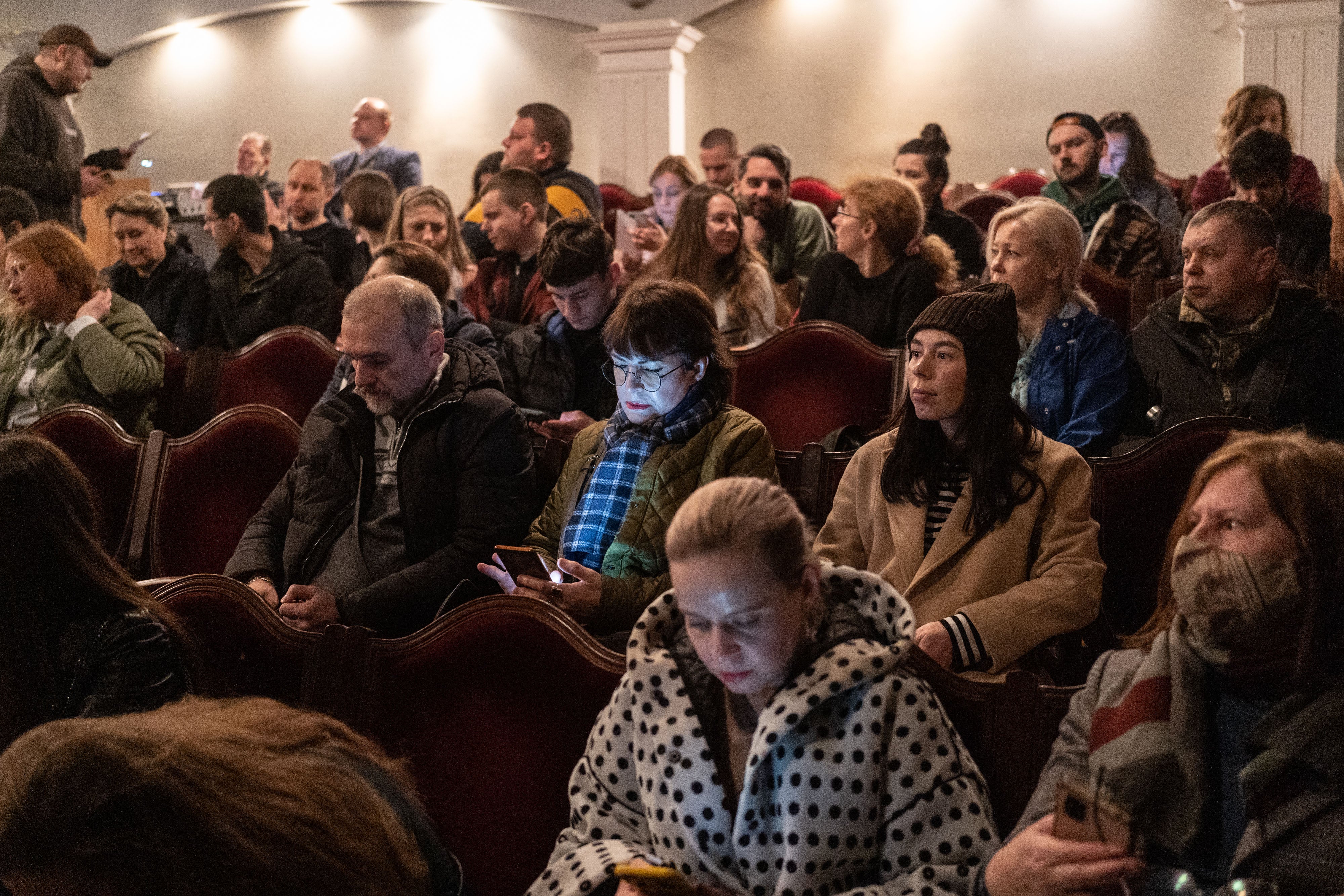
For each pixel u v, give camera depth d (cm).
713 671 158
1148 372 315
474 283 458
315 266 504
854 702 161
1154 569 268
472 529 281
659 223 641
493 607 209
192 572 335
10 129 620
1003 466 234
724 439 263
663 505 262
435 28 1045
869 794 158
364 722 209
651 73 959
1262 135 443
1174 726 144
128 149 655
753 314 418
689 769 163
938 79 948
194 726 101
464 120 1045
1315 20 833
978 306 235
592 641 204
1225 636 143
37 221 529
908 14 951
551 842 200
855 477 256
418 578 273
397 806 141
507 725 204
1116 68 909
